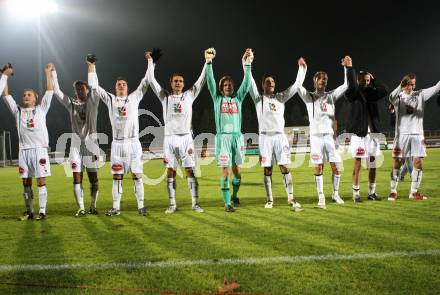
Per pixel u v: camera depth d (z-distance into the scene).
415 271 3.53
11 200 8.87
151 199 8.52
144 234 5.13
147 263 3.89
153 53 7.02
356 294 3.08
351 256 3.96
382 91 7.38
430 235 4.71
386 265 3.69
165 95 7.00
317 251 4.15
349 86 7.23
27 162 6.52
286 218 5.95
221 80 7.26
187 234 5.06
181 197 8.65
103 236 5.07
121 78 6.91
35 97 6.82
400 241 4.46
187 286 3.31
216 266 3.76
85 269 3.77
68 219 6.39
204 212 6.72
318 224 5.45
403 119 7.58
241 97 7.32
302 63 7.35
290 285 3.27
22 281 3.50
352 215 6.05
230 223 5.68
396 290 3.14
